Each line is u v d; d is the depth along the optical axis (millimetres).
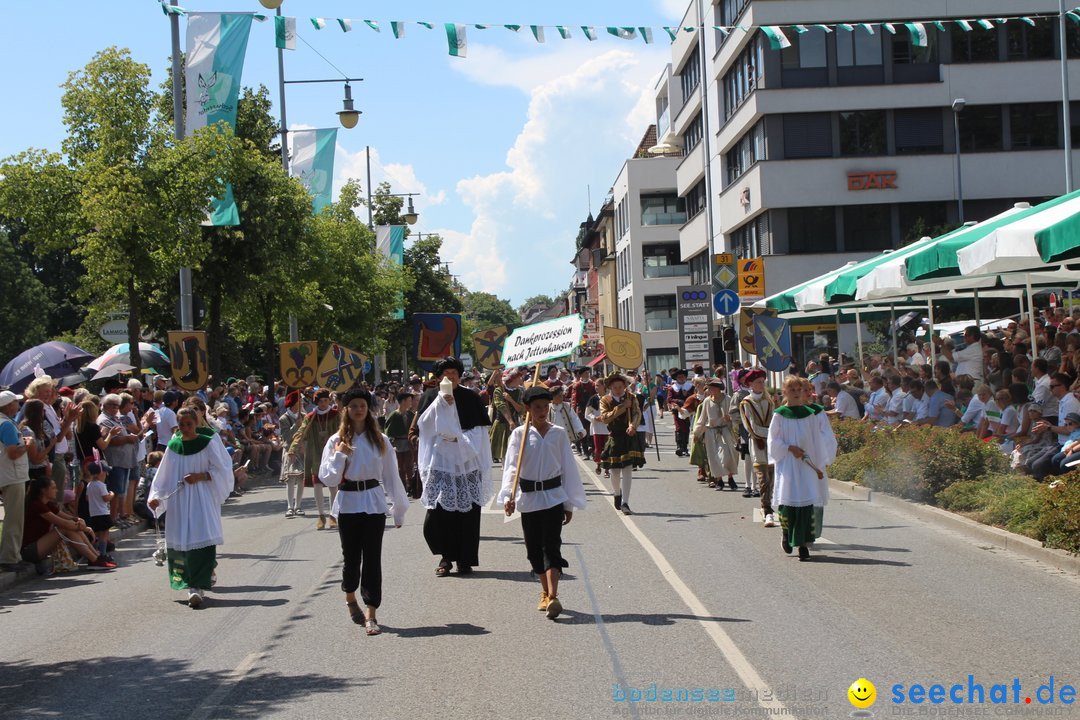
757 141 42031
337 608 9406
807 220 40750
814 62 40438
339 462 8562
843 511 14250
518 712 6086
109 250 20266
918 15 40188
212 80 21969
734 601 8867
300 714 6289
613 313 83750
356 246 42625
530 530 8891
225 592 10570
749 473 16641
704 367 30125
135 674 7543
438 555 12070
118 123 20797
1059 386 13445
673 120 61156
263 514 17359
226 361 53906
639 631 7941
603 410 15156
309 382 27047
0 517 15328
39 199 20375
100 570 12938
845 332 39875
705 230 51000
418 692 6602
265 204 27656
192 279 26641
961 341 27812
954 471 13836
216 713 6434
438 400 10539
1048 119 40906
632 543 12180
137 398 17812
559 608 8445
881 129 40719
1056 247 11648
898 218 40875
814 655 7078
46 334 55938
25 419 12734
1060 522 10289
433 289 68000
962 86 40500
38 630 9383
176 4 21375
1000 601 8500
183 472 10047
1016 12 40344
